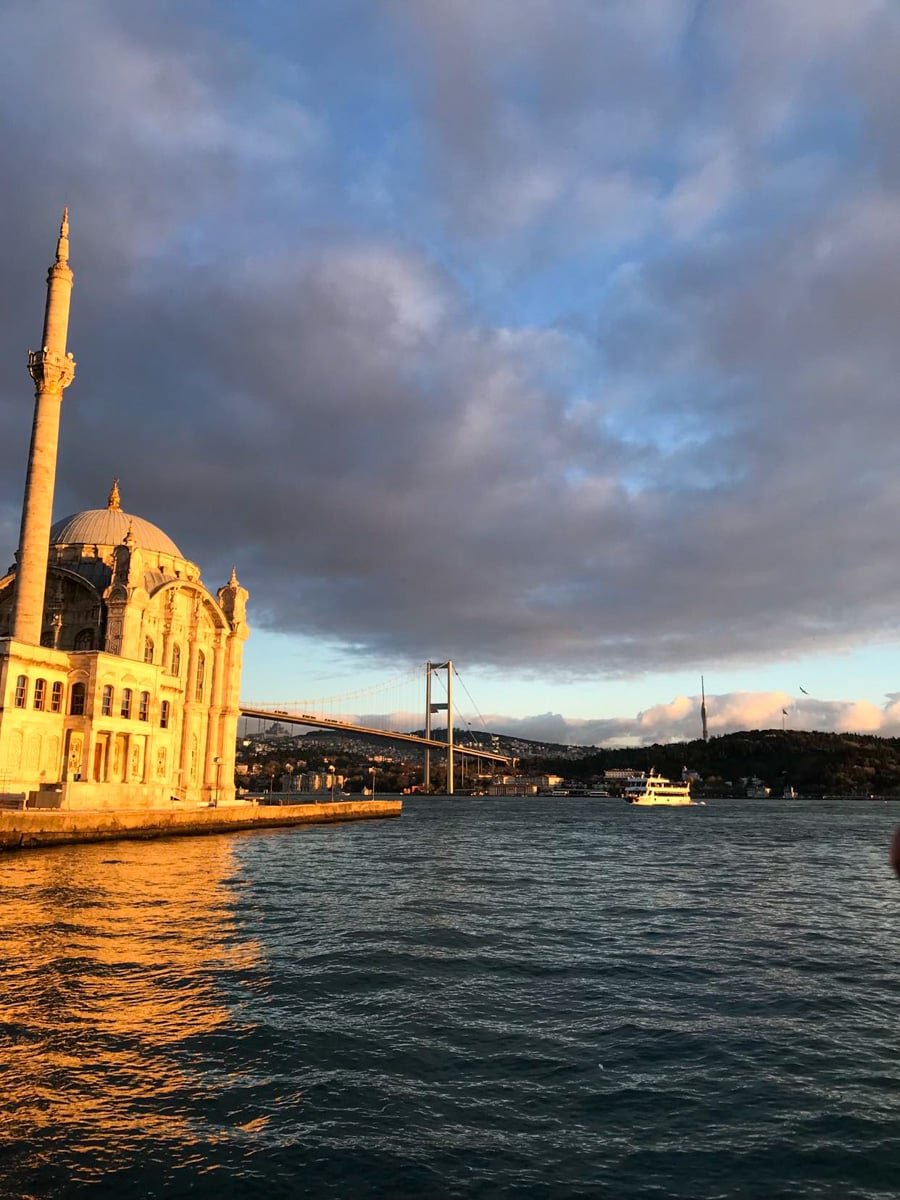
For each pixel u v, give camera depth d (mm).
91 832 55562
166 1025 16234
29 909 28484
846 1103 13211
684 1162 11141
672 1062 15016
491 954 23953
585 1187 10406
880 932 29406
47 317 73375
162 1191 10031
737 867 54844
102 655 71375
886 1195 10312
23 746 64938
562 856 61969
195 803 78438
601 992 19875
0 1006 16938
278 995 18703
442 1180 10484
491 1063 14781
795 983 21156
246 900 32969
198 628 92312
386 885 39906
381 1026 16734
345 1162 10891
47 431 72312
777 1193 10328
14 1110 12141
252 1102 12727
